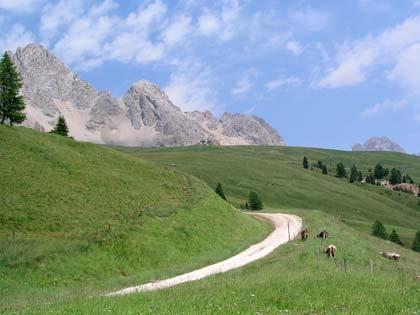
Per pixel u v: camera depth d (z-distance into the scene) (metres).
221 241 59.25
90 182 68.56
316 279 28.44
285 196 175.62
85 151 84.81
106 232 49.56
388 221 175.50
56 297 30.66
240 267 43.12
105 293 31.69
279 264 41.03
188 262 48.12
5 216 50.97
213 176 185.12
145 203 64.75
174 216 59.72
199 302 22.52
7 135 77.25
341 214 170.25
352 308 22.05
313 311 21.59
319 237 61.81
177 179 83.06
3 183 59.09
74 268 40.47
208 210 67.25
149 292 27.31
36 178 63.97
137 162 87.06
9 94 85.62
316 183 197.12
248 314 20.34
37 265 38.84
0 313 21.58
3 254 39.59
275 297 23.64
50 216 53.59
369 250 60.88
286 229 75.12
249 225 71.50
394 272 42.84
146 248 48.44
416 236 128.25
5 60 86.62
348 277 29.73
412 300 24.28
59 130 108.12
